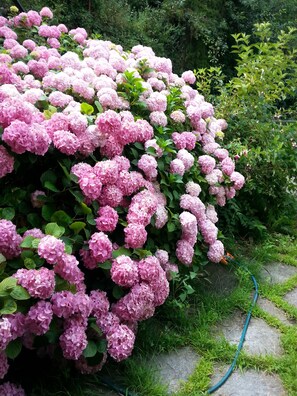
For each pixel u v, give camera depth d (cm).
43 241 163
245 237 368
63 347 168
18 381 183
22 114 187
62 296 165
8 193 192
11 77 247
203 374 209
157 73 327
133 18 824
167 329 234
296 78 445
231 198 348
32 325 157
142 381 197
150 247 238
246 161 371
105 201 209
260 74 413
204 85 446
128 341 184
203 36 929
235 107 412
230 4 1034
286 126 411
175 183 262
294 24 1013
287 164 385
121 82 274
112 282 205
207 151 314
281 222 387
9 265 167
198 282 285
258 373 215
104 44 359
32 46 344
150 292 198
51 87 256
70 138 197
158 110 275
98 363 182
